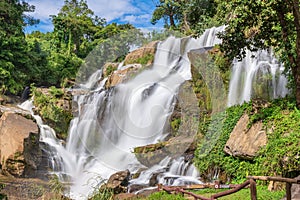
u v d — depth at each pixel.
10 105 14.30
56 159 10.87
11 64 15.70
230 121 8.41
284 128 6.82
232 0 7.78
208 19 15.73
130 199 6.64
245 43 8.32
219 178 7.79
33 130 10.45
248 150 7.19
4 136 9.90
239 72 11.07
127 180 7.70
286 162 6.23
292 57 7.77
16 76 16.11
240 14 7.53
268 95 10.59
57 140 12.21
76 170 10.10
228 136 8.19
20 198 7.23
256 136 7.23
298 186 5.68
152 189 7.34
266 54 11.12
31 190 7.94
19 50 17.11
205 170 8.12
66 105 13.61
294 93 8.61
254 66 11.09
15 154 9.42
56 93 14.36
